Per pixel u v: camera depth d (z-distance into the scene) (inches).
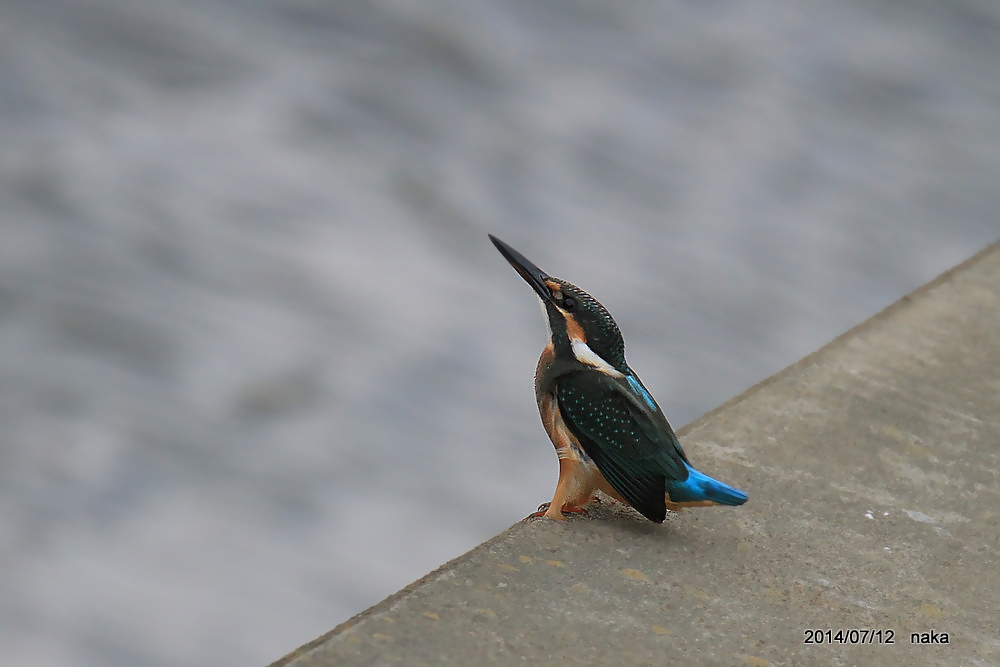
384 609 181.2
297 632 405.4
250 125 719.7
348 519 442.9
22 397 499.2
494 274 581.0
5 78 746.2
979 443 245.4
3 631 404.8
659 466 200.4
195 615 410.9
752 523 213.3
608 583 191.9
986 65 826.2
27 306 557.6
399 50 805.2
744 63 792.9
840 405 256.8
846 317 555.2
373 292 576.1
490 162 688.4
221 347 538.3
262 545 433.7
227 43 783.1
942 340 289.6
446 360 520.1
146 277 581.0
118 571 424.5
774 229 626.5
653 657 175.0
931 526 216.2
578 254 595.8
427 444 468.4
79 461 481.4
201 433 490.6
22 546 442.0
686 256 592.1
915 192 674.2
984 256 340.2
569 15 858.8
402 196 648.4
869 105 761.6
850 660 177.9
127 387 522.6
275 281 581.6
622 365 211.0
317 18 821.2
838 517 216.8
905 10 876.6
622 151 703.1
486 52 786.2
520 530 206.5
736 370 500.7
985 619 190.5
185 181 664.4
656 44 821.9
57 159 681.6
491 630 177.9
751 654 177.5
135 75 766.5
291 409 500.7
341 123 718.5
